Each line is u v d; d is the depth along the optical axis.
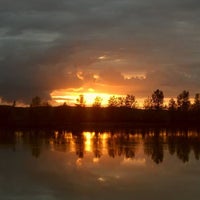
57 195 35.09
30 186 39.00
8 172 47.28
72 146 82.94
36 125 192.25
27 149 76.62
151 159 60.00
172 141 96.88
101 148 77.75
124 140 100.50
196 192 36.09
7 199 33.62
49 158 61.12
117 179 42.62
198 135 122.06
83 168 50.62
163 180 42.00
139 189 37.44
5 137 115.19
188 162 56.62
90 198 34.09
